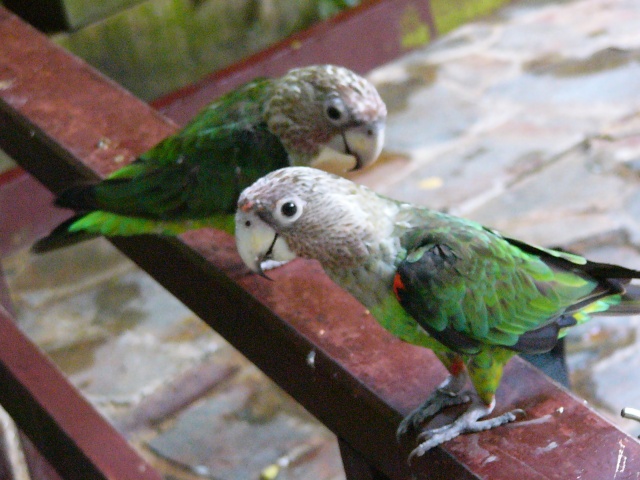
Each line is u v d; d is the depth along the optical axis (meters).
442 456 1.67
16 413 2.12
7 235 4.84
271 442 4.18
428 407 1.73
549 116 6.24
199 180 2.43
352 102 2.35
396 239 1.82
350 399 1.81
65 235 2.48
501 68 6.83
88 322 5.01
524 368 1.82
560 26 7.28
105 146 2.57
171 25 5.83
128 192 2.42
